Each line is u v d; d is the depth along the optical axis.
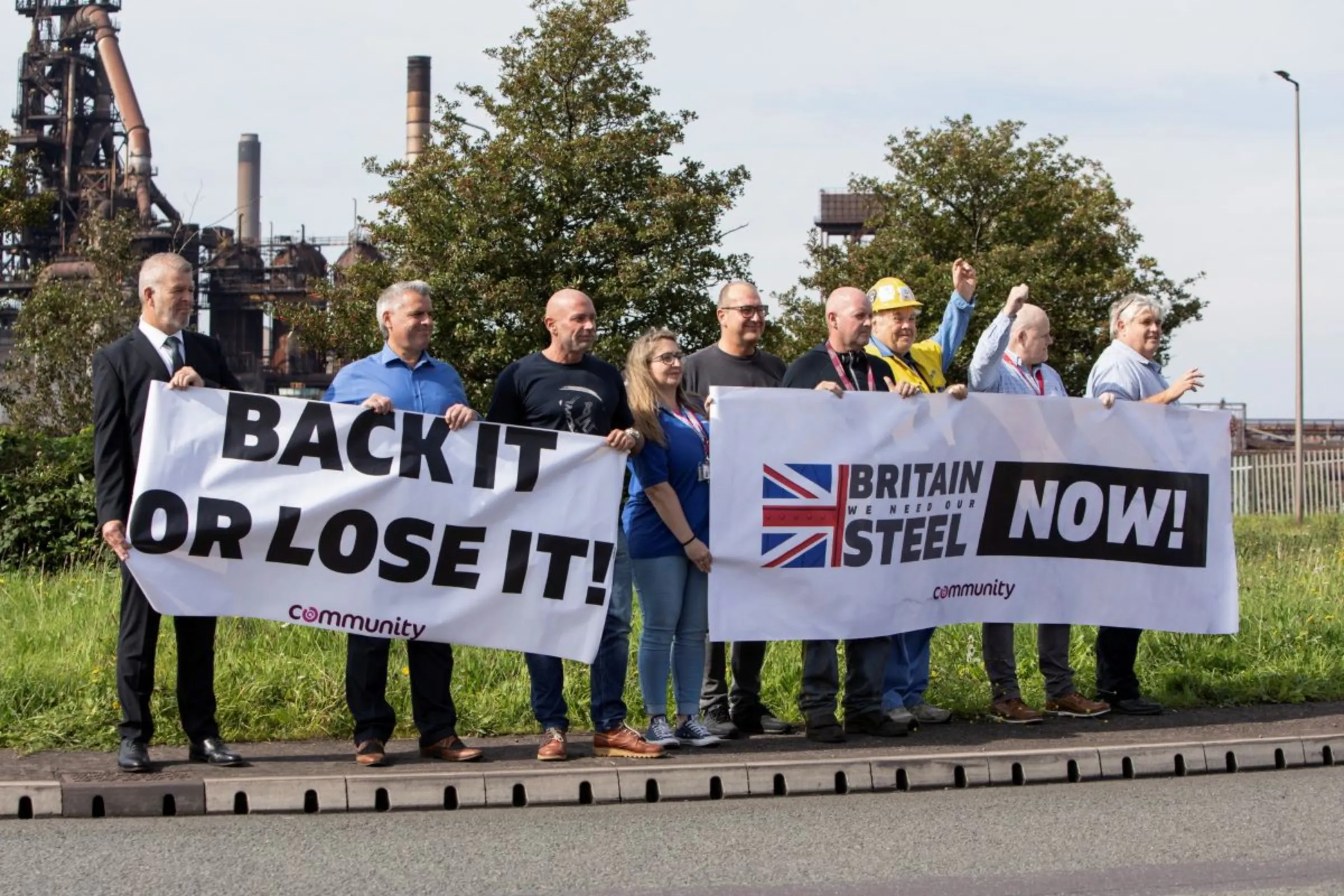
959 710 11.29
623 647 9.94
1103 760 9.58
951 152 40.19
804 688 10.32
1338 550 25.41
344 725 10.48
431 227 33.97
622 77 34.94
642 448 9.94
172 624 13.38
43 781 8.52
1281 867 7.31
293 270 104.69
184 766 9.13
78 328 43.19
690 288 33.91
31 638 13.32
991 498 10.99
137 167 102.88
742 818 8.37
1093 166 40.91
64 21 105.25
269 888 6.87
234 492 9.38
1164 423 11.49
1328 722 10.94
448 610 9.66
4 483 23.45
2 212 40.94
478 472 9.77
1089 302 40.03
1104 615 11.29
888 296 11.09
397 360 9.91
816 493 10.30
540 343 33.44
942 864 7.36
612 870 7.23
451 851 7.57
